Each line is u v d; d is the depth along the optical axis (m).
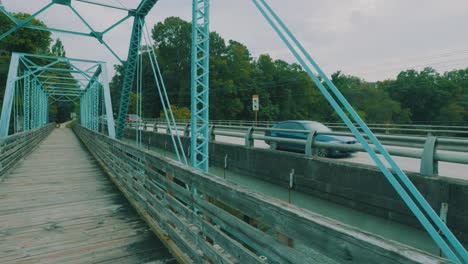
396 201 4.06
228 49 62.62
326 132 5.50
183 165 3.13
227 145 8.31
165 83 62.12
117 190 6.42
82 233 3.94
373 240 1.01
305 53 3.43
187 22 64.62
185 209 2.94
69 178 7.69
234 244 2.04
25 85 23.98
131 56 13.83
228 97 56.44
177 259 3.09
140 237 3.79
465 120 57.50
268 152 6.64
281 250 1.55
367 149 2.47
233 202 2.03
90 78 24.09
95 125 24.28
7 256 3.26
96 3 11.95
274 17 3.85
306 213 1.38
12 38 45.97
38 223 4.34
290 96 65.56
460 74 69.38
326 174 5.15
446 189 3.58
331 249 1.18
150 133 16.02
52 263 3.10
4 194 6.04
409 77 70.06
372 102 65.44
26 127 24.33
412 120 66.00
